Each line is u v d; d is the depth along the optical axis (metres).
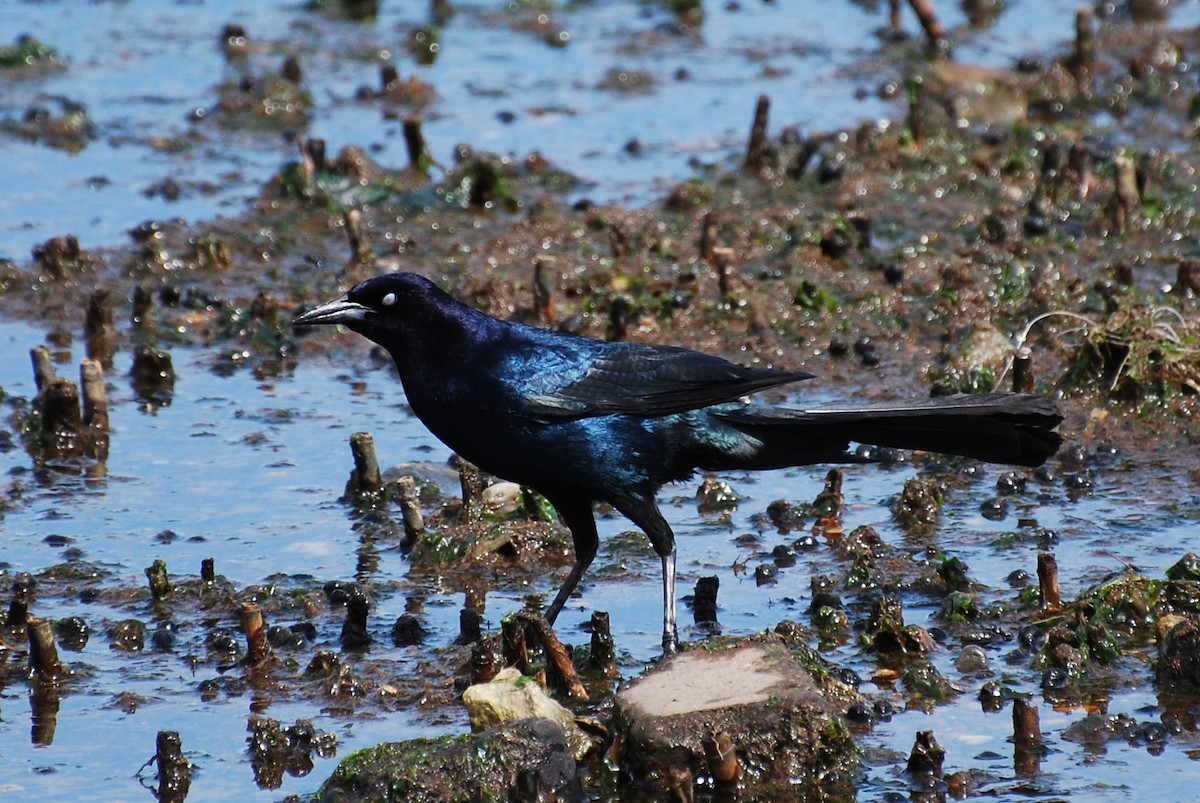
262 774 9.81
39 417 15.50
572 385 11.20
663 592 11.83
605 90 26.02
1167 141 22.70
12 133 24.05
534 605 12.11
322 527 13.55
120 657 11.38
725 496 13.90
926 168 21.47
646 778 9.53
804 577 12.41
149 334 17.86
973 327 16.08
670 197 20.69
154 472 14.68
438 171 22.27
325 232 20.45
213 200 21.55
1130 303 16.05
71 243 19.27
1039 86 24.53
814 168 22.08
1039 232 19.17
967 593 11.85
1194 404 14.91
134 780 9.80
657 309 17.47
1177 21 28.33
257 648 11.09
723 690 9.80
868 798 9.37
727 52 27.92
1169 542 12.66
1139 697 10.43
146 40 28.69
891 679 10.77
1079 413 15.02
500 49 28.44
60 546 13.23
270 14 30.36
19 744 10.23
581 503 11.64
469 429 11.35
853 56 27.34
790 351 16.80
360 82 26.61
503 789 9.25
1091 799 9.27
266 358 17.42
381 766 9.24
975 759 9.75
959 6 30.06
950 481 14.17
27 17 30.11
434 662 11.20
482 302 17.72
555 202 21.08
